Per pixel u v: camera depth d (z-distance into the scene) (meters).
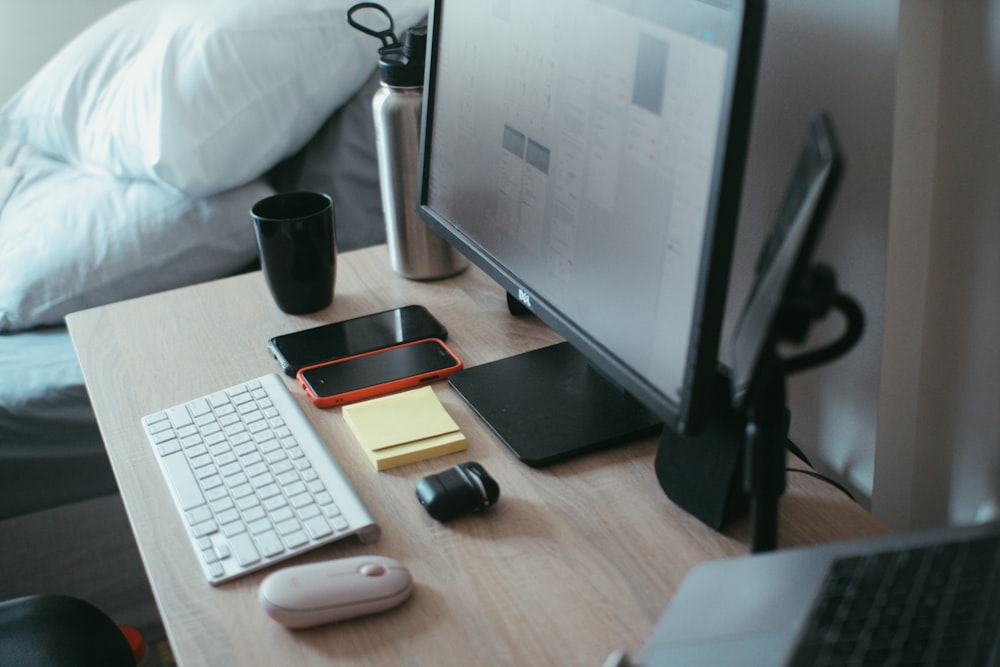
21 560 1.43
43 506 1.42
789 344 0.51
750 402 0.54
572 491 0.79
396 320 1.07
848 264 0.83
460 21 0.97
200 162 1.49
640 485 0.79
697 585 0.59
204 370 1.01
